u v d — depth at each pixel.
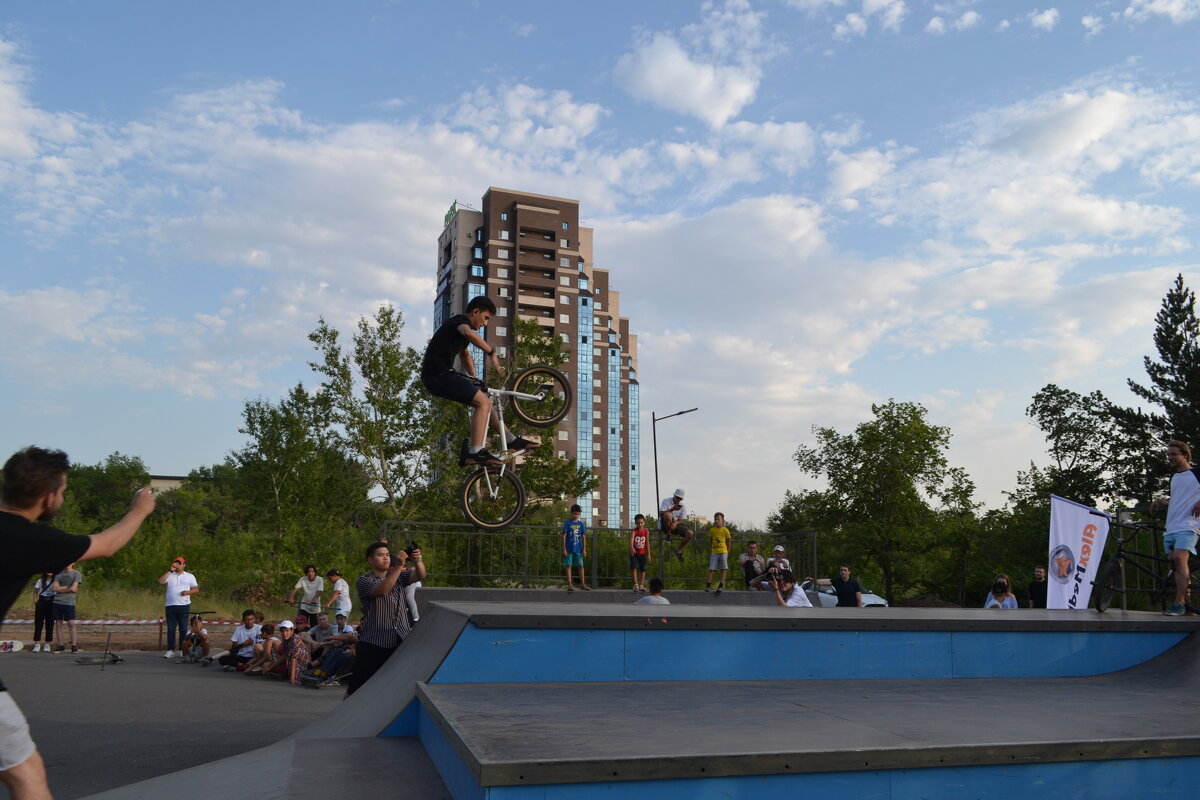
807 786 3.10
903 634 5.81
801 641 5.61
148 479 88.88
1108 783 3.47
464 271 86.31
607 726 3.57
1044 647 6.11
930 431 40.59
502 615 5.05
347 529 29.28
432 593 14.21
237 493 70.75
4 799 3.20
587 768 2.85
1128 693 5.14
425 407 27.42
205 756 6.61
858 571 46.44
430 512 26.72
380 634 6.86
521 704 4.16
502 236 86.88
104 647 16.28
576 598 14.71
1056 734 3.61
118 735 7.50
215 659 14.58
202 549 30.12
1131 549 8.84
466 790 3.16
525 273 87.44
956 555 47.19
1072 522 10.86
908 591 48.94
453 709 3.95
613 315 112.50
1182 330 36.78
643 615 5.36
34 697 9.73
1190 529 7.45
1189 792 3.56
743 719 3.84
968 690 5.16
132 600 23.97
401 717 4.77
